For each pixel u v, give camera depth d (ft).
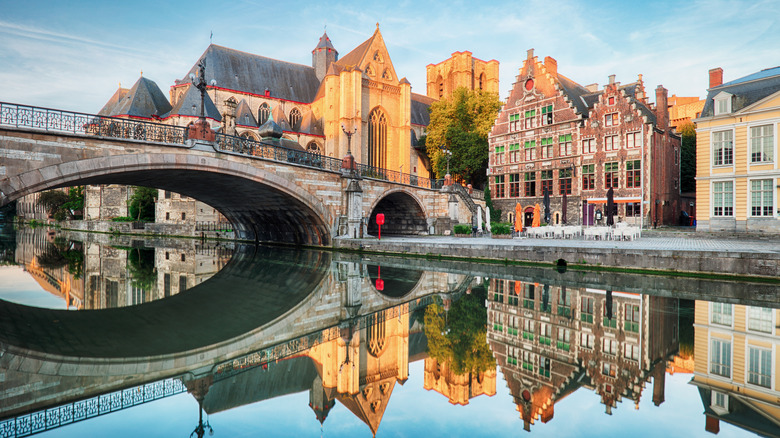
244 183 85.92
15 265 78.02
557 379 22.76
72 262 82.64
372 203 108.99
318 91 212.23
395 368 25.23
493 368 24.62
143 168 66.49
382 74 206.18
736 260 50.78
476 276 58.85
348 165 101.14
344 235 99.76
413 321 35.63
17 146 55.26
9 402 21.43
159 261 83.82
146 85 186.80
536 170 138.00
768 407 18.92
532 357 26.30
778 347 27.32
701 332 30.73
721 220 93.15
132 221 195.42
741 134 90.48
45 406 20.98
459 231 116.06
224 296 48.70
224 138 78.23
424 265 70.90
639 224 114.42
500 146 148.56
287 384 23.61
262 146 87.25
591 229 85.76
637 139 115.75
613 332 31.07
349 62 213.66
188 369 26.11
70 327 35.88
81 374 25.32
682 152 156.97
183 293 50.98
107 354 28.86
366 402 20.93
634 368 23.99
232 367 26.37
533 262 65.62
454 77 248.32
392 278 58.03
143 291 52.42
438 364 25.54
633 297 43.27
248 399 21.66
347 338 31.60
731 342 28.35
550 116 135.23
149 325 36.37
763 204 87.97
